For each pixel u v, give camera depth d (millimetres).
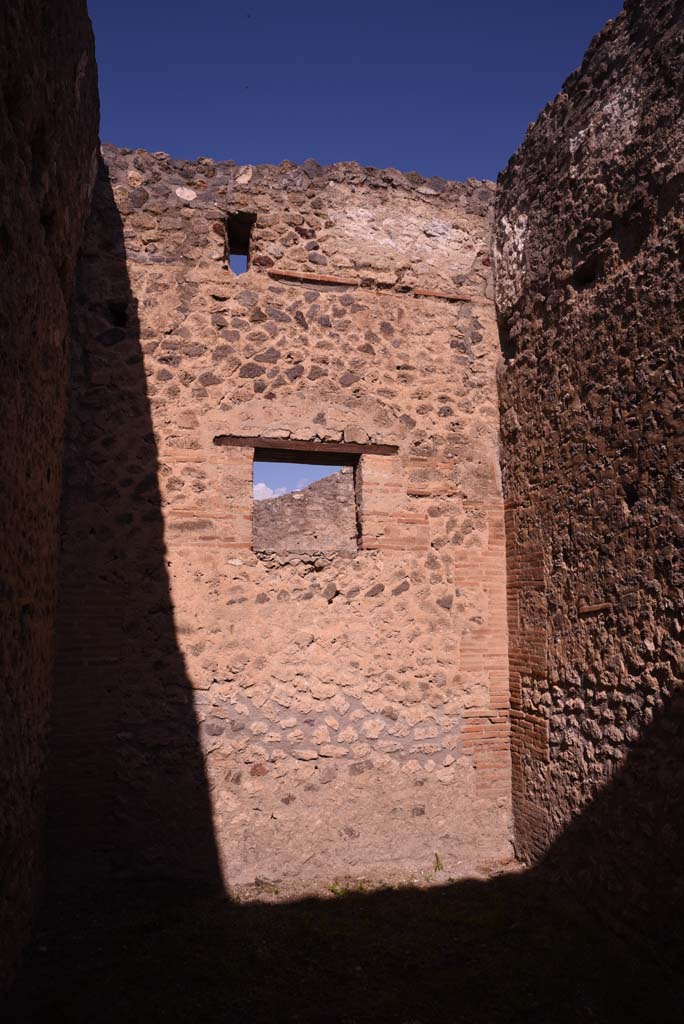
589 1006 3516
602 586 4773
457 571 5926
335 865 5336
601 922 4488
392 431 5992
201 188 5945
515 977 3779
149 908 4688
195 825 5184
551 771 5207
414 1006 3512
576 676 5000
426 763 5637
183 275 5781
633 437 4543
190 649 5352
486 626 5910
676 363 4207
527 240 5906
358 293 6117
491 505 6094
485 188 6566
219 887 5074
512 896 4836
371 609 5707
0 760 3438
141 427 5512
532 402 5746
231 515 5566
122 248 5691
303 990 3654
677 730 4023
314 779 5418
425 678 5730
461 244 6434
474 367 6266
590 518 4941
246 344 5809
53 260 4434
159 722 5234
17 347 3596
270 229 6020
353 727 5543
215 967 3879
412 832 5520
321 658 5562
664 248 4363
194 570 5438
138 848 5082
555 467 5391
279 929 4352
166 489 5484
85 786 5031
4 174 3219
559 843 5059
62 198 4465
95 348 5508
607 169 4938
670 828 4012
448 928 4363
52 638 4930
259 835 5258
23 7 3334
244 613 5477
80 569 5234
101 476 5379
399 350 6125
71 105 4426
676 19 4383
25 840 4062
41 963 3920
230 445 5660
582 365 5117
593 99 5141
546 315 5605
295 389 5844
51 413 4602
